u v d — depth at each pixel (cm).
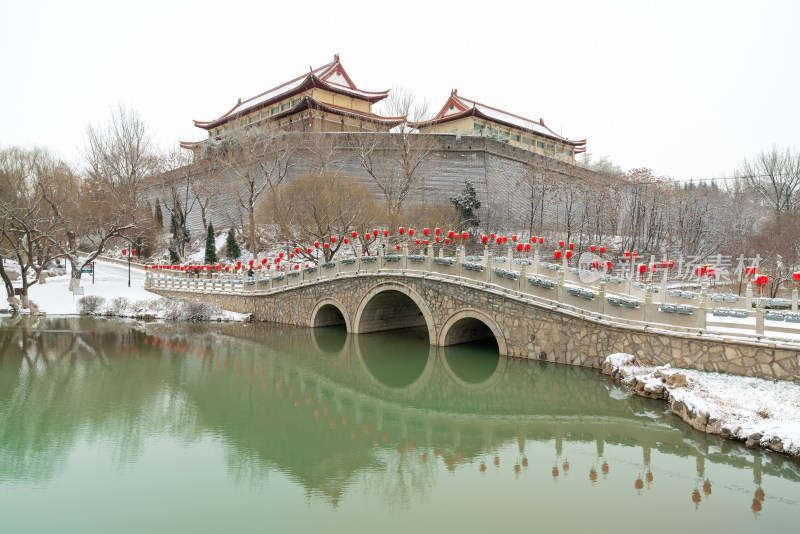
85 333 3045
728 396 1383
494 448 1429
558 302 2006
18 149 4809
